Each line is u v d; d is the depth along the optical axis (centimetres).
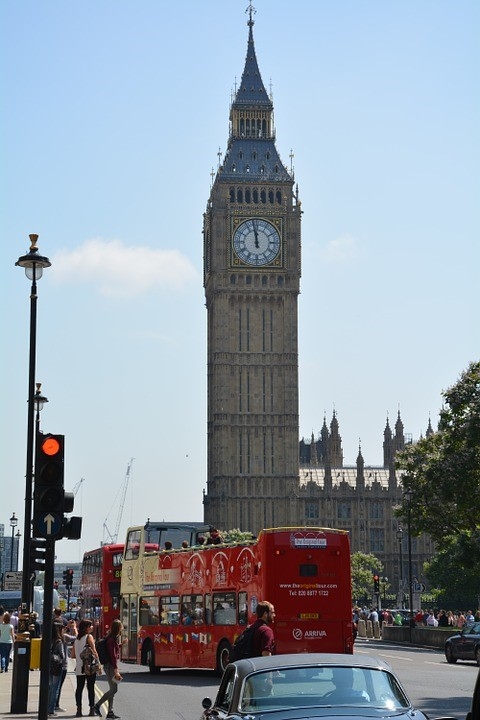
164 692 4212
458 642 6031
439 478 8206
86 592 8181
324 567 4256
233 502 19850
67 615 9450
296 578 4225
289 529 4262
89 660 3469
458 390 8050
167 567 5225
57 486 2517
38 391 5244
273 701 1680
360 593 19962
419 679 4775
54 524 2516
